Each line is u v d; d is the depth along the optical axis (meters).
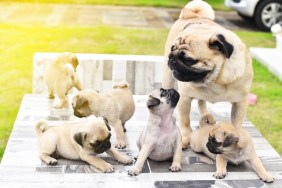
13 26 5.29
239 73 2.00
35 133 2.26
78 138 1.98
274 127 3.01
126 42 4.80
